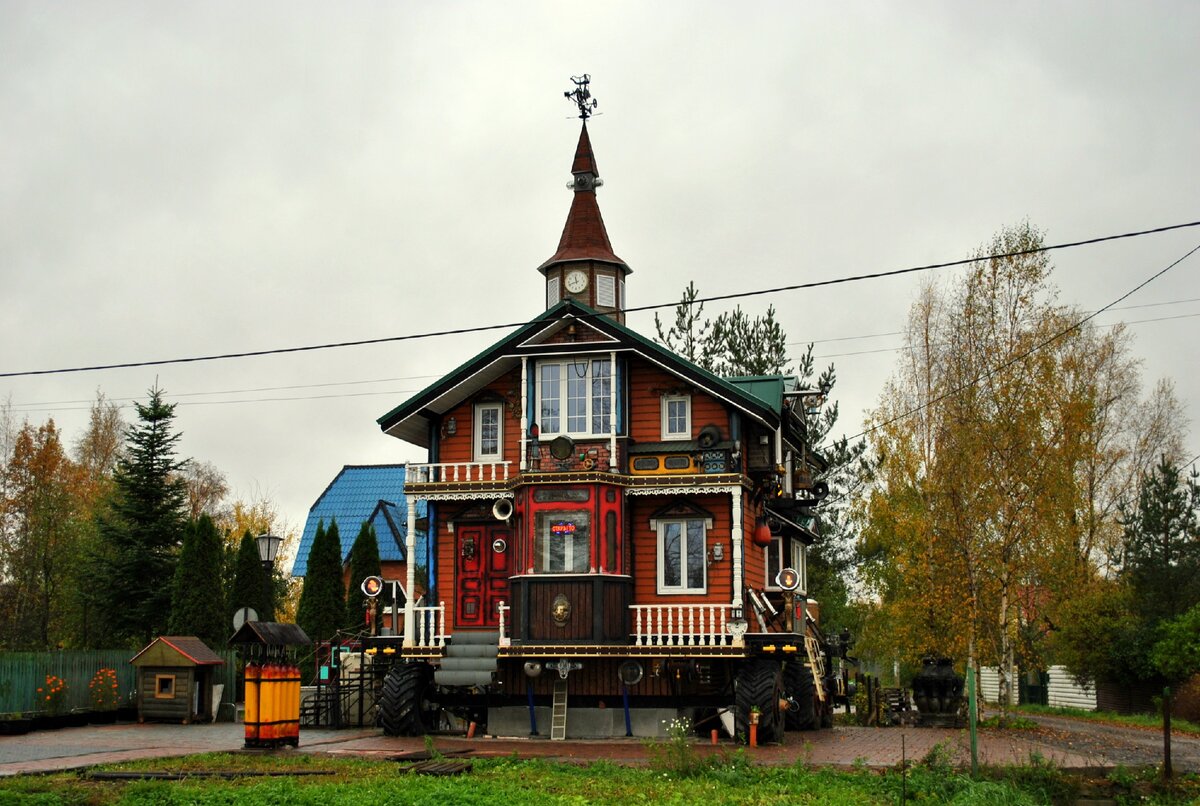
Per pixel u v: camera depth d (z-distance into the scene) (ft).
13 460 192.54
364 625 134.31
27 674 97.50
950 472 118.73
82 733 91.04
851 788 61.31
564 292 108.47
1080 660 149.59
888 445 136.67
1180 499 155.02
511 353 97.86
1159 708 137.49
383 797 54.60
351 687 106.01
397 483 183.83
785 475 112.78
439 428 103.40
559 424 97.19
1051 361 120.47
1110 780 65.98
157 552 140.97
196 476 242.17
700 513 96.07
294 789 56.59
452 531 101.71
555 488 93.45
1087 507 147.43
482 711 97.09
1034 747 82.84
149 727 97.55
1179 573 147.64
